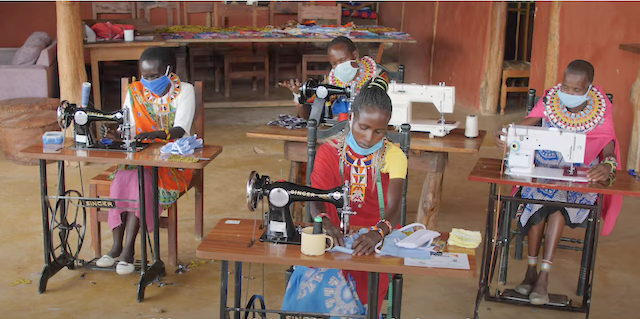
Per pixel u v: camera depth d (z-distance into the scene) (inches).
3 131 257.0
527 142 139.3
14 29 381.4
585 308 151.0
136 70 364.5
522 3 426.0
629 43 256.5
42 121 257.1
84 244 183.6
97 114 148.2
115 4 393.7
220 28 363.6
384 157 112.3
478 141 174.9
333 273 110.7
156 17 412.8
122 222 161.3
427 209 181.8
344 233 107.6
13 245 180.9
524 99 411.2
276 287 159.6
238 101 376.2
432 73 446.3
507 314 150.6
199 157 146.1
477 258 183.5
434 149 167.5
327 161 113.5
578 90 145.0
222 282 105.1
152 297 153.9
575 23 289.7
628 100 256.8
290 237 105.4
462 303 155.6
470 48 388.2
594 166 138.2
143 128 163.9
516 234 162.9
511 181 135.9
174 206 167.2
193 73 406.6
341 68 173.8
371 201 113.8
